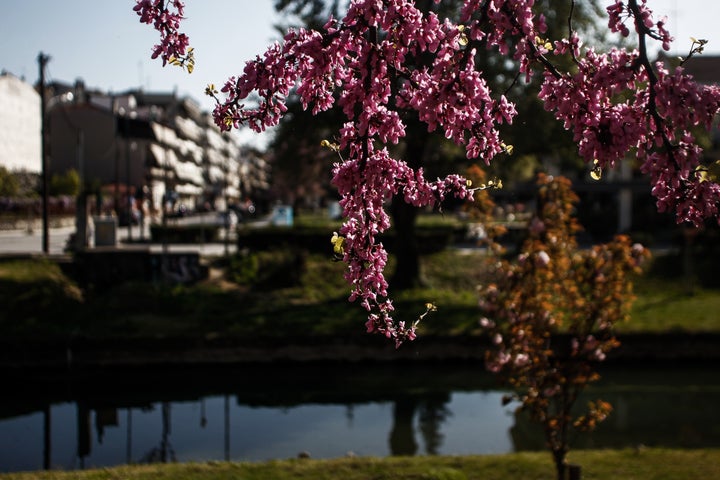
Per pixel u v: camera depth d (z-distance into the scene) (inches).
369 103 147.5
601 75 142.9
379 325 167.8
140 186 2812.5
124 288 924.6
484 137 151.5
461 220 1791.3
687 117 134.6
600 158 146.3
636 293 1073.5
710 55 1796.3
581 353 322.3
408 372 737.0
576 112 147.6
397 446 519.8
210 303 917.8
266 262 1074.7
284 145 936.9
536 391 317.7
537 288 320.5
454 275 1128.8
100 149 2783.0
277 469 355.9
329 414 600.1
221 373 737.6
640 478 340.5
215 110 150.4
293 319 847.7
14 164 2401.6
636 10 141.4
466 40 148.4
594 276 322.3
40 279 893.8
